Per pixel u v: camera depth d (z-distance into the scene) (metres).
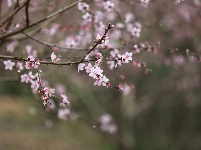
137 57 8.53
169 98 11.20
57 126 14.30
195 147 12.04
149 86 11.48
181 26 9.34
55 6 5.27
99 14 4.77
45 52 5.32
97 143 13.72
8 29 4.59
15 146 12.35
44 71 5.32
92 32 5.47
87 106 9.91
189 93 11.02
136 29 4.79
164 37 9.66
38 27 5.26
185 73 10.70
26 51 5.03
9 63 3.76
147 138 12.79
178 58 7.68
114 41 5.61
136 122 12.91
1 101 18.02
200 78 10.79
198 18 8.51
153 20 8.34
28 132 14.13
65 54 5.46
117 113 11.33
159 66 10.32
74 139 13.96
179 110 12.42
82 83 9.81
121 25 5.24
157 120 12.81
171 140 12.41
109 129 9.82
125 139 11.31
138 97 11.62
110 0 4.76
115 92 11.21
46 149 12.49
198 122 12.28
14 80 5.29
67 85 9.20
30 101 8.16
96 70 3.30
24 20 4.25
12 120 15.67
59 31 6.09
